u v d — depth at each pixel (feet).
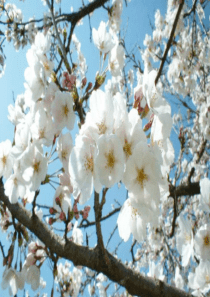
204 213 5.85
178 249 2.19
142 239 1.71
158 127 1.68
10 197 2.07
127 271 1.98
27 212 2.21
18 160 2.05
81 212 2.16
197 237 2.32
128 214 1.75
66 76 2.03
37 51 2.08
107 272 1.97
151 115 1.78
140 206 1.61
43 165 1.94
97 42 2.20
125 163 1.61
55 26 2.15
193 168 3.67
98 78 2.12
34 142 1.93
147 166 1.61
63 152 1.95
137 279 1.98
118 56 2.22
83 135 1.65
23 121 2.22
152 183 1.61
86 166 1.66
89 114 1.65
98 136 1.63
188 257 2.15
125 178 1.60
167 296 1.98
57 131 1.94
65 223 2.00
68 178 1.99
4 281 2.15
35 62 2.03
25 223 2.15
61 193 2.08
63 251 2.01
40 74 2.01
